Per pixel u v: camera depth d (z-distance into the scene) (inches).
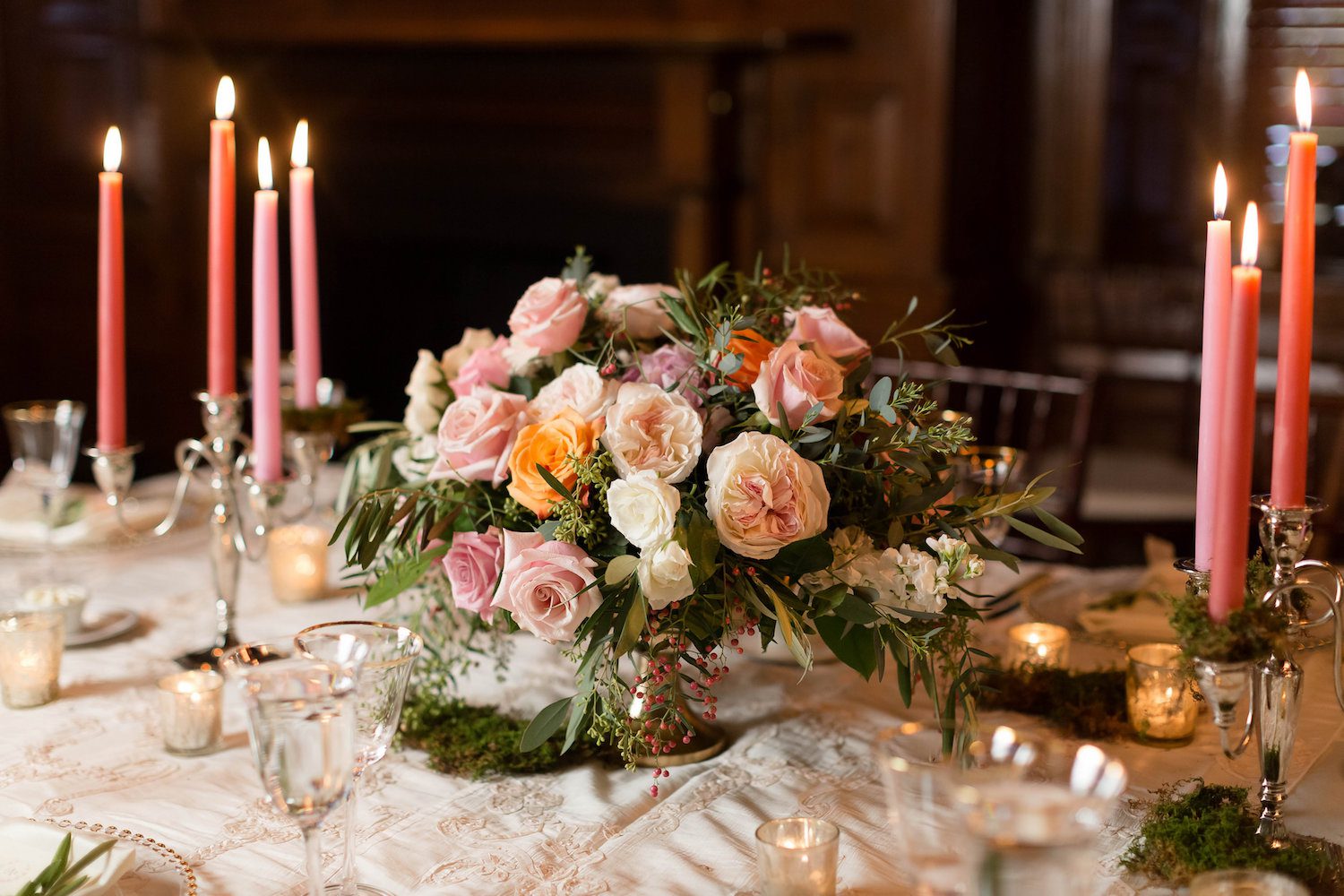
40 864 34.8
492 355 45.4
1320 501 37.4
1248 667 33.3
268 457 52.0
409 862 37.6
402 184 164.7
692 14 140.3
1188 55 133.0
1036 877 24.5
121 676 52.4
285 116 166.4
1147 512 108.7
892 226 134.7
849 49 133.9
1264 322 130.9
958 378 87.1
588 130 150.3
